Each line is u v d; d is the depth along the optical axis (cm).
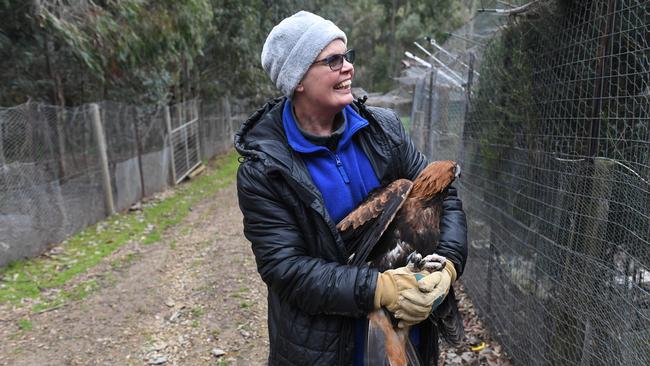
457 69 652
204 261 627
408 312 155
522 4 358
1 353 398
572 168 269
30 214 606
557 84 301
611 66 240
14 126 579
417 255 159
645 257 210
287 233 163
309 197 162
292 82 164
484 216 432
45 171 639
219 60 1842
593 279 245
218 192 1129
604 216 237
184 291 530
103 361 394
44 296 506
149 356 402
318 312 162
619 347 226
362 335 174
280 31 166
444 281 159
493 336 393
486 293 415
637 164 226
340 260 166
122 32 796
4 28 720
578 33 278
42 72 841
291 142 171
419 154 201
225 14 1727
